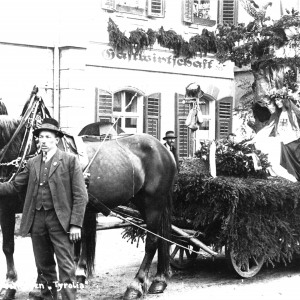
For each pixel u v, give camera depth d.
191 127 10.68
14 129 6.62
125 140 7.52
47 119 5.84
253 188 7.82
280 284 7.91
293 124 10.38
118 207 8.17
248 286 7.77
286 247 8.27
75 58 14.57
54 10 14.44
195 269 8.83
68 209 5.74
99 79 15.35
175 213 8.32
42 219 5.73
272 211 8.20
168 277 7.62
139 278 7.28
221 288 7.65
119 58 15.73
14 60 13.92
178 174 8.19
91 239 7.35
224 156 8.67
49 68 14.49
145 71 16.34
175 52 16.88
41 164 5.82
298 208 8.45
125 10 16.02
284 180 8.81
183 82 17.28
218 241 7.90
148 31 16.05
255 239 7.90
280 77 11.55
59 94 14.66
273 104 10.45
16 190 5.96
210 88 17.92
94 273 8.54
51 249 5.86
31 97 6.77
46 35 14.39
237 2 18.33
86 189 6.20
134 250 10.55
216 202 7.75
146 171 7.46
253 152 8.82
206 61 17.81
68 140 6.86
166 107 16.89
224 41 12.62
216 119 18.12
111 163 7.06
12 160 6.57
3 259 9.41
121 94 16.06
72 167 5.81
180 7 17.34
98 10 15.30
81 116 14.77
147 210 7.50
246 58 12.42
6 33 13.77
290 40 11.67
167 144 12.79
